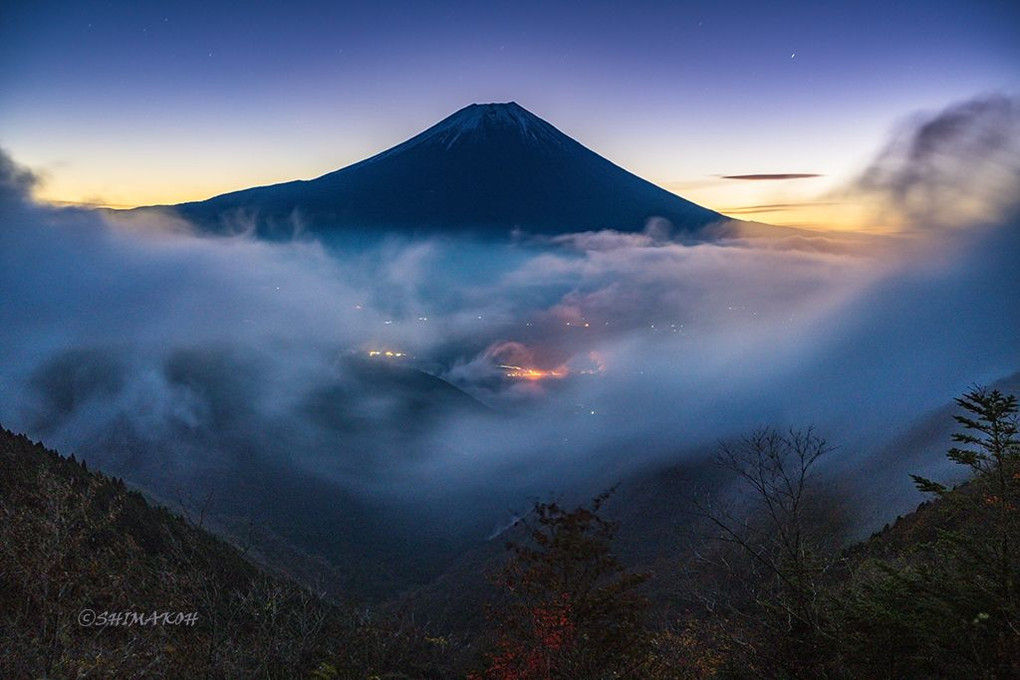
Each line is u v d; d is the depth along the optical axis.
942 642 6.96
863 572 9.30
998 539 7.62
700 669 9.55
